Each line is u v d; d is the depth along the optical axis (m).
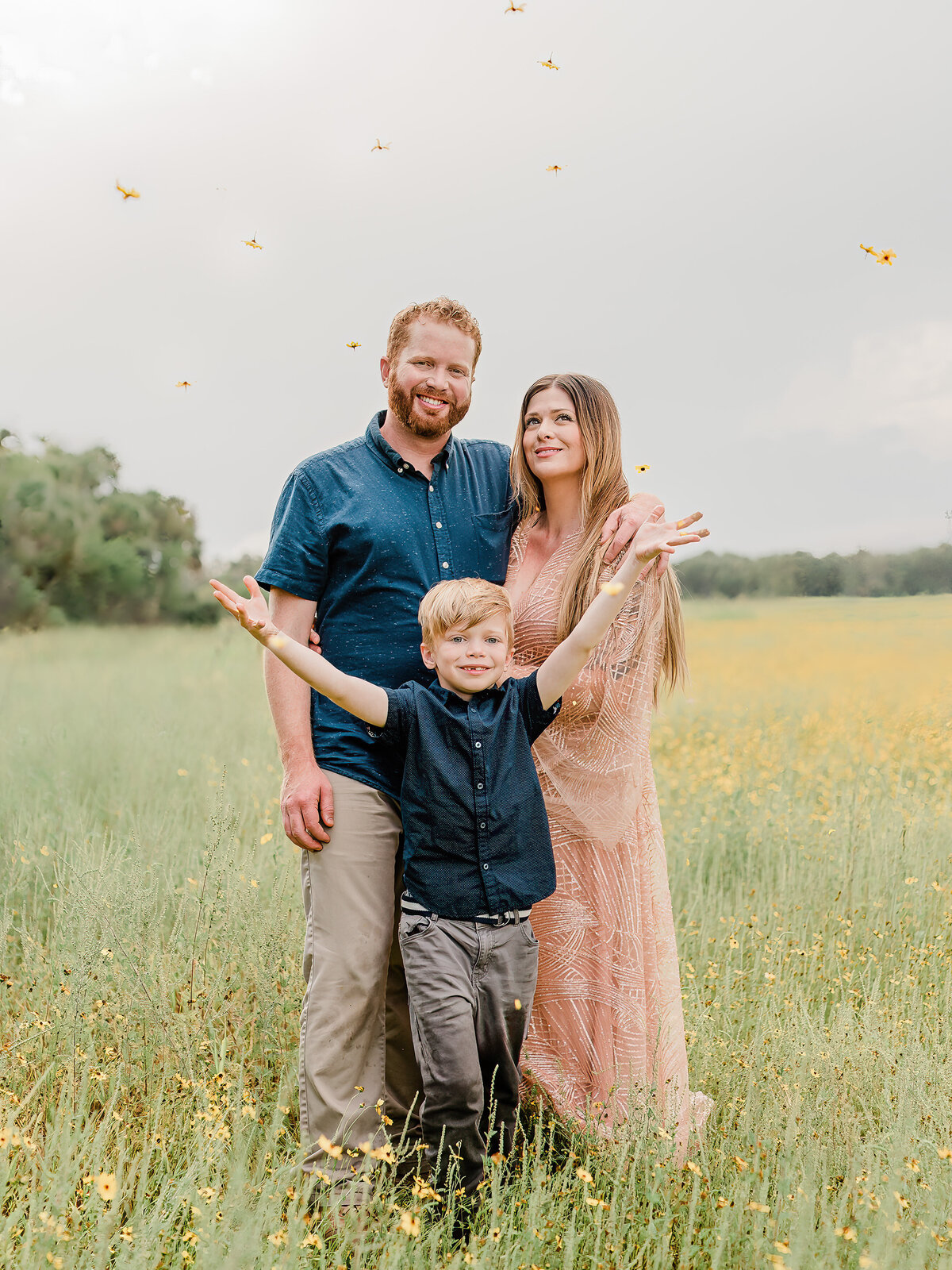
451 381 2.67
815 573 27.73
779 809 4.85
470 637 2.48
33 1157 2.05
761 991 3.14
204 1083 2.34
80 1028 2.63
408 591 2.68
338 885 2.50
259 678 10.31
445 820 2.37
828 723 8.23
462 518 2.82
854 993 3.02
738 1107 2.58
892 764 6.09
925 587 27.02
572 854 2.81
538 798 2.49
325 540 2.67
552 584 2.85
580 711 2.77
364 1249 1.94
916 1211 2.01
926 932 3.62
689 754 6.53
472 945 2.36
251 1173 2.15
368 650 2.67
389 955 2.63
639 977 2.75
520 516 3.01
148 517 32.41
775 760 6.36
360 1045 2.49
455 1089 2.24
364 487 2.70
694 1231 2.06
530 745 2.51
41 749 5.78
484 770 2.40
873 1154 2.23
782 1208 2.02
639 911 2.78
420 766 2.39
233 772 5.38
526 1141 2.36
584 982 2.77
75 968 2.71
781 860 4.23
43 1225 1.77
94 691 9.00
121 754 5.80
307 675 2.34
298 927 3.34
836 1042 2.50
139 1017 2.74
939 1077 2.46
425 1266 1.92
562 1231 2.01
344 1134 2.39
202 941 3.13
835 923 3.73
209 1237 1.74
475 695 2.52
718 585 28.67
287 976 3.02
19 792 4.77
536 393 2.89
